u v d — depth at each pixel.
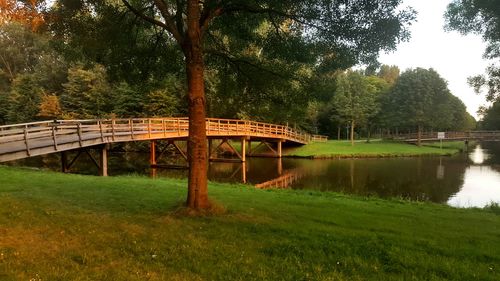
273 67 11.47
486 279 5.74
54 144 17.78
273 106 12.38
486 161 39.62
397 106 56.00
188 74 9.09
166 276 5.34
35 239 6.55
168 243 6.70
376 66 10.13
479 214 12.30
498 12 11.74
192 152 9.05
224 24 11.39
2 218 7.61
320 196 14.82
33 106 52.47
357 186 23.91
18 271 5.18
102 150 22.12
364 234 7.72
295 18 10.02
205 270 5.59
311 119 64.12
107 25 10.57
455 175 29.27
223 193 13.27
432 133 56.19
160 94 45.47
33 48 65.88
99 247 6.38
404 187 23.86
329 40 10.16
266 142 44.78
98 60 12.07
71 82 50.81
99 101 49.19
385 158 42.94
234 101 13.26
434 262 6.27
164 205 9.77
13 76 65.50
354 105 51.94
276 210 10.00
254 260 6.06
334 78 11.54
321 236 7.44
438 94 54.56
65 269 5.38
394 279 5.58
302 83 11.48
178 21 9.84
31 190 11.24
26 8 7.30
